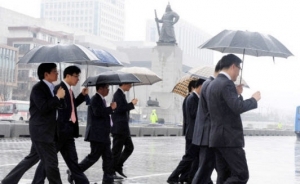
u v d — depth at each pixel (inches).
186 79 430.0
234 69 232.1
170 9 2199.8
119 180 391.2
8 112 2487.7
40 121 261.6
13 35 4658.0
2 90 4001.0
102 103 331.9
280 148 983.6
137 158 626.5
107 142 337.4
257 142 1291.8
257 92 224.4
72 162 290.8
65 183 363.6
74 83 291.3
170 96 2166.6
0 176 394.0
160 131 1508.4
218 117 228.1
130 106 373.4
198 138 257.8
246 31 271.0
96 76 339.0
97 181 382.9
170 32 2175.2
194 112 340.5
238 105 219.3
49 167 263.0
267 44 264.8
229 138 225.6
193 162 344.2
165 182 386.3
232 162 227.0
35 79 4313.5
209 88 232.1
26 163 289.3
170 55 2154.3
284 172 499.8
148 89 4399.6
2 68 4087.1
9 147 728.3
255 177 449.4
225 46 263.7
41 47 272.1
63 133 282.8
